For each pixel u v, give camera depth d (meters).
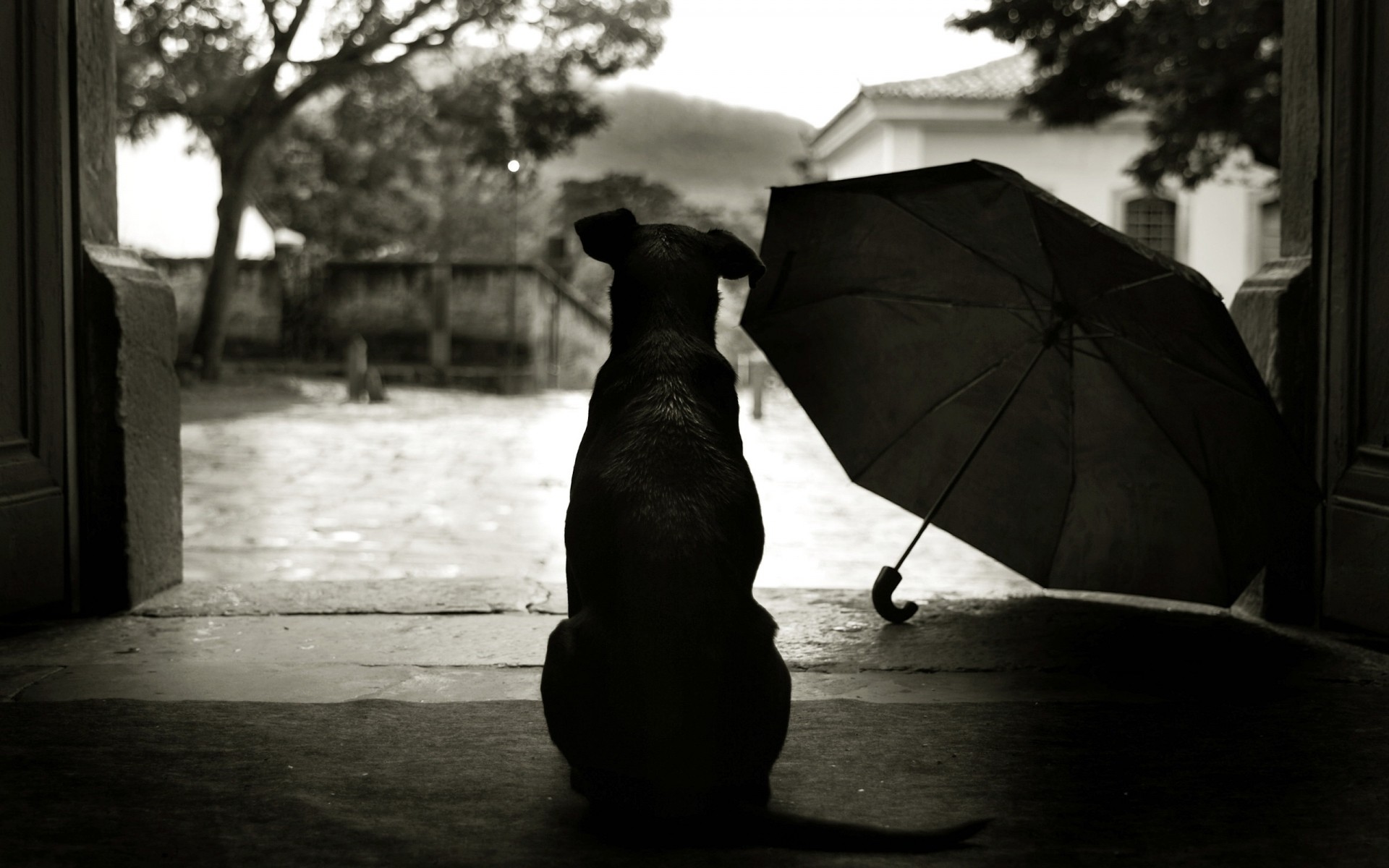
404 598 4.88
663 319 2.73
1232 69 15.08
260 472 12.08
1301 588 4.65
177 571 5.16
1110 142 29.39
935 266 4.43
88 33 4.68
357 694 3.59
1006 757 3.03
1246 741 3.18
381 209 45.16
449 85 26.69
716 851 2.40
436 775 2.86
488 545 8.27
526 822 2.55
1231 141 17.22
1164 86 15.85
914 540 4.63
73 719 3.29
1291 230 4.79
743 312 4.62
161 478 4.99
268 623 4.52
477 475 12.10
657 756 2.28
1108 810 2.66
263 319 28.14
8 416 4.25
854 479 4.79
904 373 4.70
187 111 24.50
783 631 4.41
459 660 3.98
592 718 2.34
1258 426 3.81
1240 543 4.09
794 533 9.14
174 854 2.35
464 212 50.78
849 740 3.17
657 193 53.59
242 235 41.12
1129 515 4.45
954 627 4.50
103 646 4.16
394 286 27.98
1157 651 4.18
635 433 2.54
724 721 2.32
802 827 2.33
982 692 3.68
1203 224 29.53
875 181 4.22
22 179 4.29
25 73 4.29
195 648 4.14
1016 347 4.52
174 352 5.11
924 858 2.38
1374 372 4.23
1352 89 4.33
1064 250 4.01
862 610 4.79
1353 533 4.32
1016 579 7.46
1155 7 15.65
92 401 4.65
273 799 2.68
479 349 27.97
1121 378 4.29
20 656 4.02
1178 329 3.86
